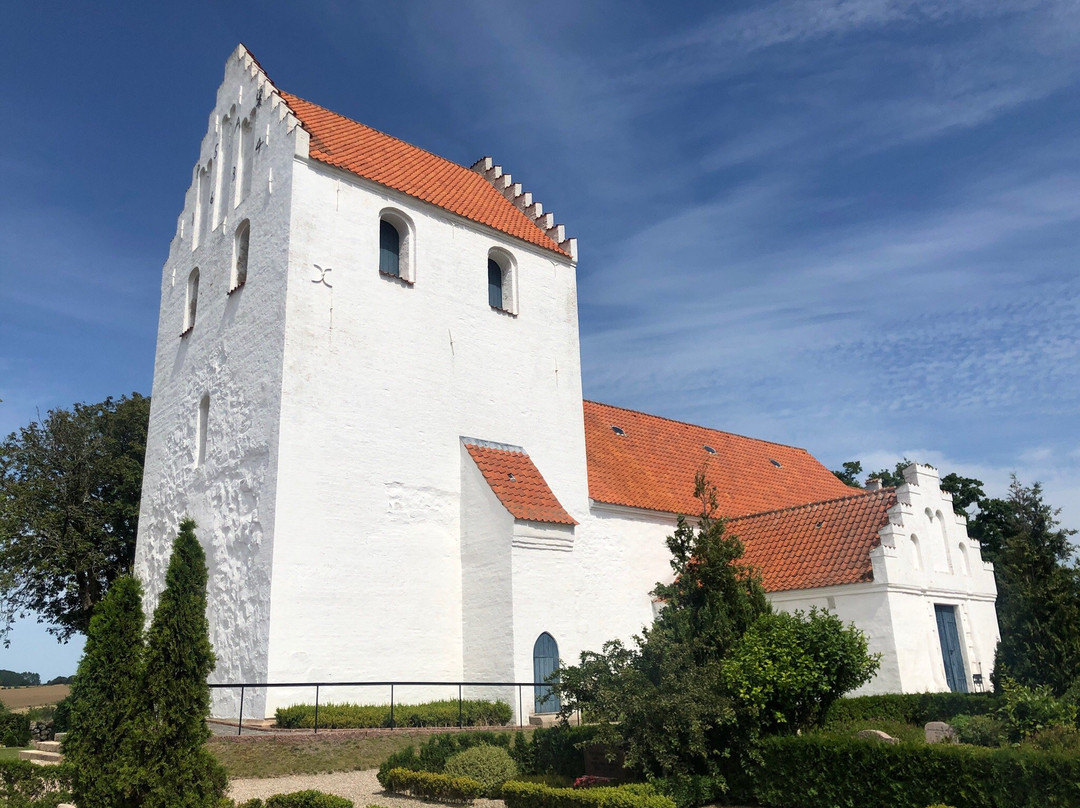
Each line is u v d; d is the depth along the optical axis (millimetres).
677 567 15414
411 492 20719
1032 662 17125
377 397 20688
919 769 11211
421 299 22312
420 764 14625
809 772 12203
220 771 10906
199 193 26125
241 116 24219
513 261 25266
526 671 19594
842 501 24500
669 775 12844
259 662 17703
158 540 23641
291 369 19297
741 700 13031
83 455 30250
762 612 14992
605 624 24016
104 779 10008
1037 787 10258
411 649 19703
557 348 25609
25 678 78562
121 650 10516
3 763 14891
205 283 24094
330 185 21219
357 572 19234
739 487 31328
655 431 32094
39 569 27938
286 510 18453
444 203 23656
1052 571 17594
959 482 39188
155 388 26062
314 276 20266
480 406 22906
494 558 20484
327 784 14609
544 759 14922
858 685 14547
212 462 21344
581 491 24781
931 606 21641
